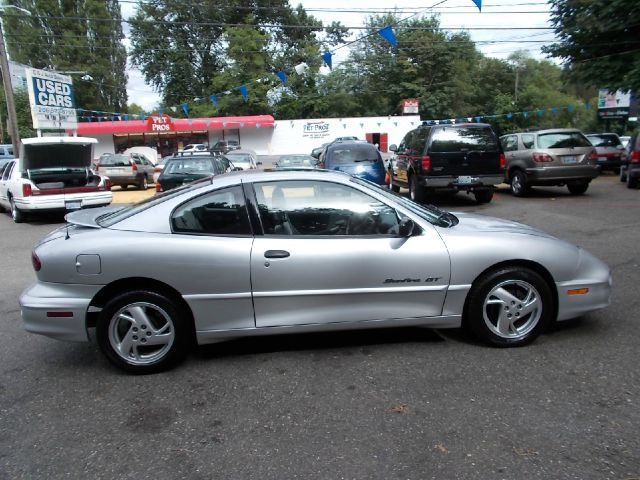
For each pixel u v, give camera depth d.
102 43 53.47
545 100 51.66
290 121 41.81
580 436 2.88
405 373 3.71
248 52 45.62
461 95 50.06
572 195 13.49
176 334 3.85
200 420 3.19
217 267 3.79
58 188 12.10
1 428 3.17
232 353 4.18
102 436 3.05
